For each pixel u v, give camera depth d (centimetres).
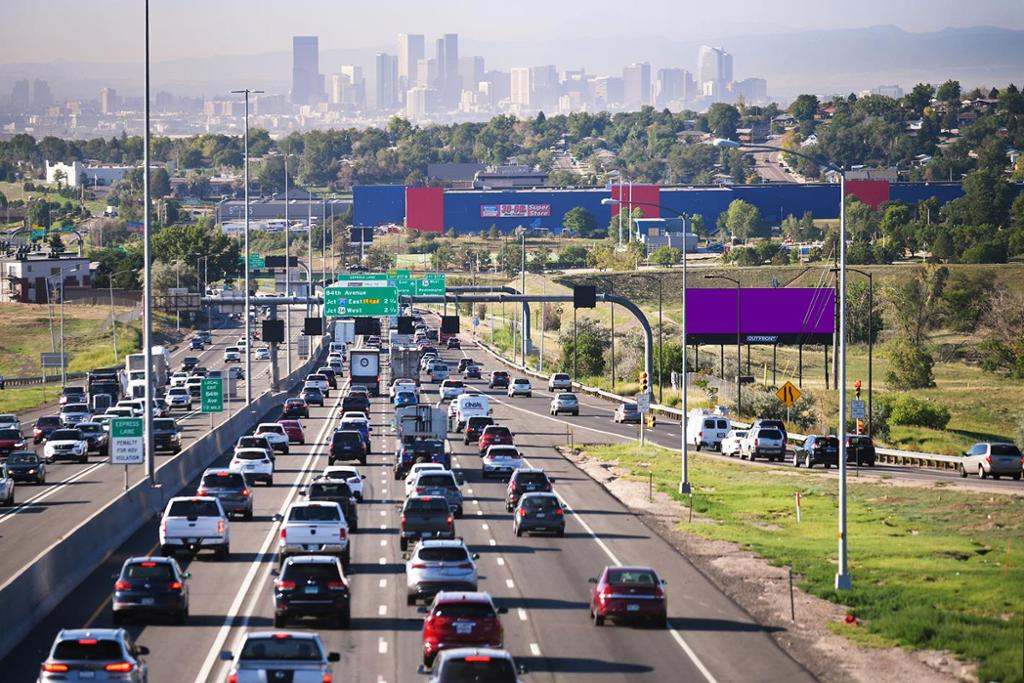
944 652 11400
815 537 17912
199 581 14075
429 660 10275
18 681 9919
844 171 15138
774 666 10812
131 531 17350
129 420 19450
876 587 14175
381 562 15338
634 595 12112
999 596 13688
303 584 11662
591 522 18925
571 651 11244
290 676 8706
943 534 18150
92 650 8812
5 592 11325
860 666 10925
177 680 9994
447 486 19200
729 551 16500
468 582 12700
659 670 10606
